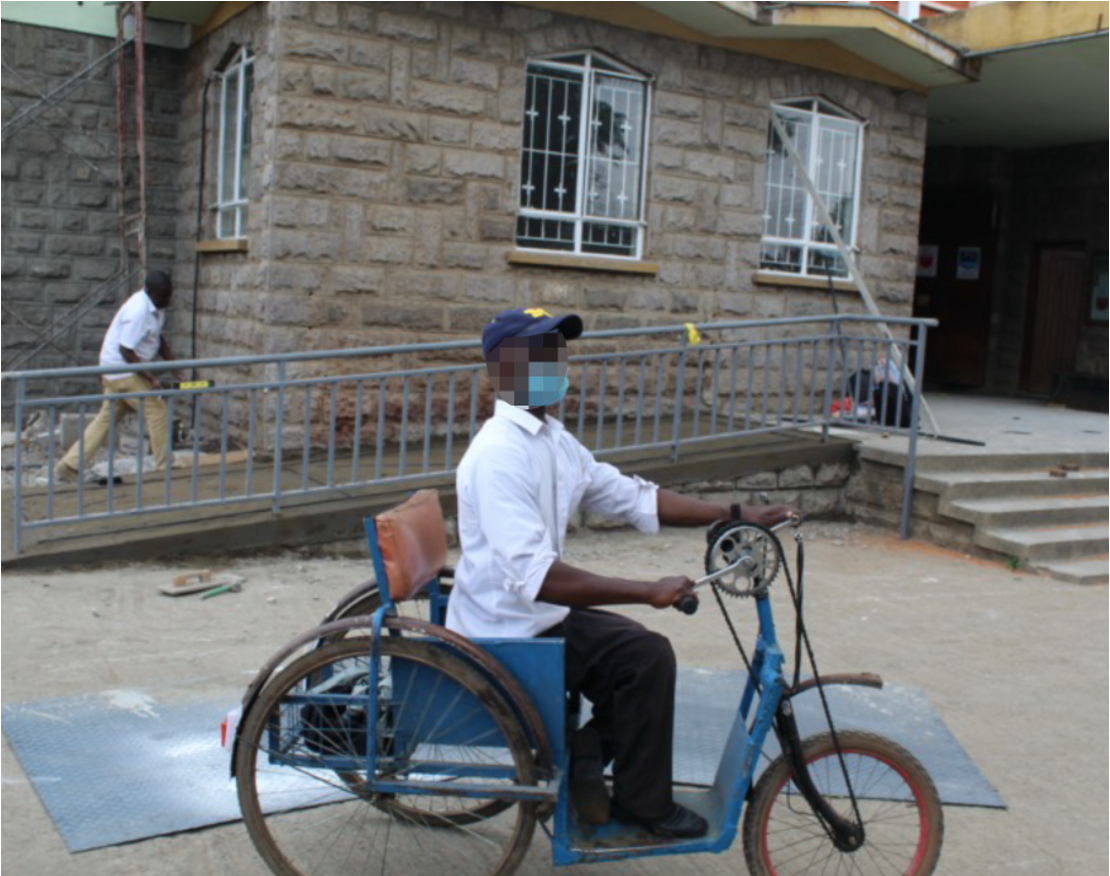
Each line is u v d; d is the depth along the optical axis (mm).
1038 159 15992
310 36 8945
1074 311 15820
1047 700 5629
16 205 10883
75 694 4969
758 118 11125
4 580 6469
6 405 10945
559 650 3189
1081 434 11297
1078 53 11141
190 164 11234
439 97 9484
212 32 10562
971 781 4605
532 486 3217
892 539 9016
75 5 10961
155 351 8469
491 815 3801
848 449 9461
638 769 3264
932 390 16641
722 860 3898
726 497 8938
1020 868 3971
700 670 5637
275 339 9070
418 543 3447
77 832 3791
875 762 3791
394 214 9406
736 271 11180
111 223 11305
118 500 7617
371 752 3268
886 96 11938
